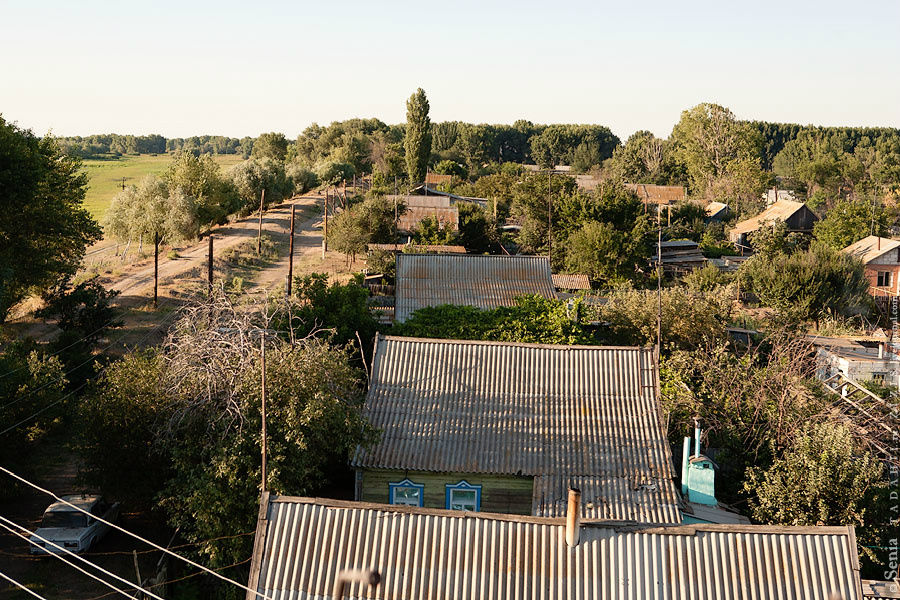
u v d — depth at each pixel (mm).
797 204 83938
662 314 36812
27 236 37438
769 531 13922
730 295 40969
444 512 14531
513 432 21641
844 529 13812
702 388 25844
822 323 49219
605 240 59969
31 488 24219
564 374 23656
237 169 95438
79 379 31297
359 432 20391
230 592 17797
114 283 51219
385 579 13695
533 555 13883
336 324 30609
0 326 38688
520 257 39844
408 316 35906
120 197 65875
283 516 14539
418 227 66438
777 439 22953
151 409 19984
